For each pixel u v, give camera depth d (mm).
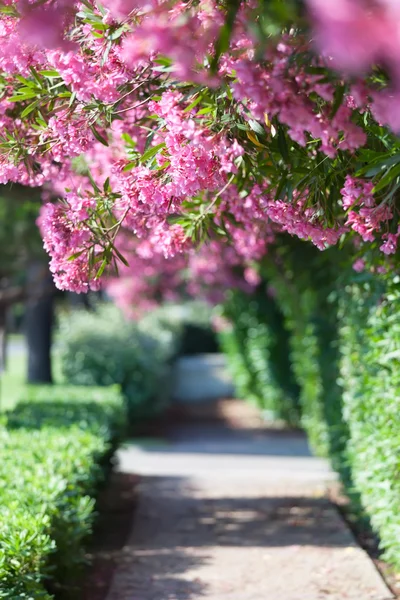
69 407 11039
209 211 5594
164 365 20422
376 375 7656
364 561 7254
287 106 3441
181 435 17922
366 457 7945
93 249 4797
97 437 8656
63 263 4832
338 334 10773
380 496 7312
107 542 8375
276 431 18500
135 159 4887
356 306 8344
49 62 4367
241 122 4441
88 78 4297
